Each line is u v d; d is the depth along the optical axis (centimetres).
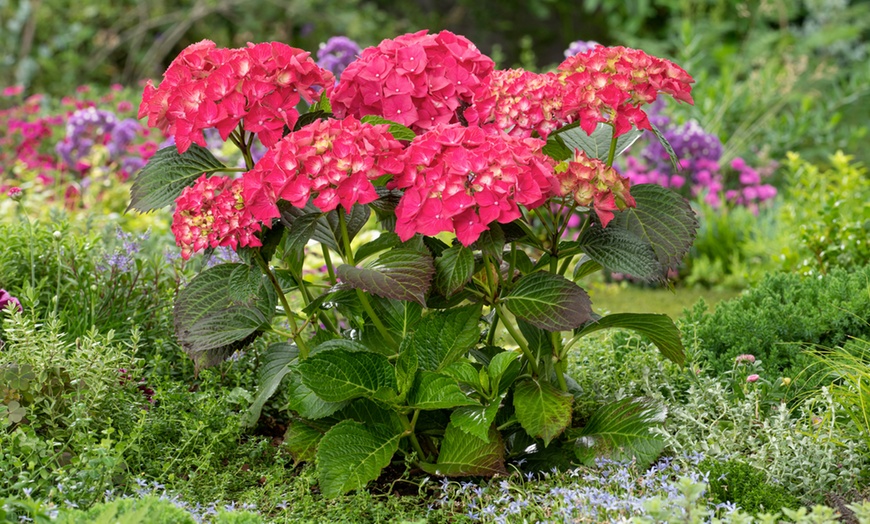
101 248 257
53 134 423
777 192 411
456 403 200
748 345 236
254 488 210
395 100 203
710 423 214
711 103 441
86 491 195
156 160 203
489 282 203
